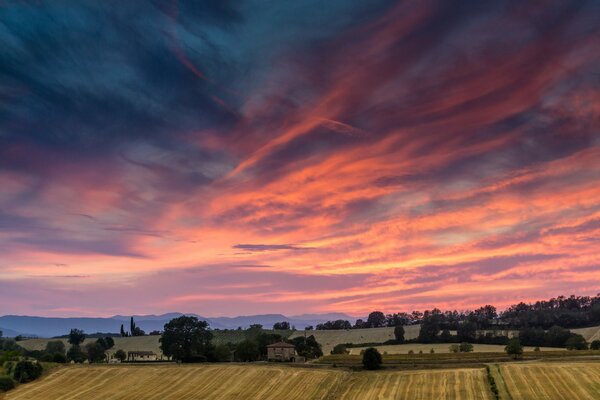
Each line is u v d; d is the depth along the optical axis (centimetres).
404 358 14712
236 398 10656
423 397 9619
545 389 9456
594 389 9275
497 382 10088
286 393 10719
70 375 13262
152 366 13762
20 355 15500
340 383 11094
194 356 16225
